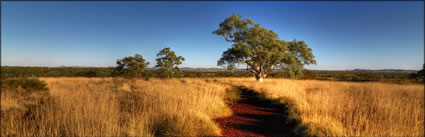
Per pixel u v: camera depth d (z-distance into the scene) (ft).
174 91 25.26
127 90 30.42
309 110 17.06
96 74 95.81
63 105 16.37
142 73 57.98
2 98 20.63
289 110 19.60
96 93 23.52
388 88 35.45
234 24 71.36
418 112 15.24
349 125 12.86
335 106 17.98
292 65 66.08
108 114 14.10
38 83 28.04
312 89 35.50
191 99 20.30
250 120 17.24
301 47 70.64
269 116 18.83
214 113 18.75
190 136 12.02
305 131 12.74
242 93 37.78
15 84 25.67
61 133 11.25
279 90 32.91
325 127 12.55
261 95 31.68
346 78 126.31
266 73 70.54
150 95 22.33
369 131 12.11
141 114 14.73
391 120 13.09
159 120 13.94
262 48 63.62
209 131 12.94
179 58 55.47
